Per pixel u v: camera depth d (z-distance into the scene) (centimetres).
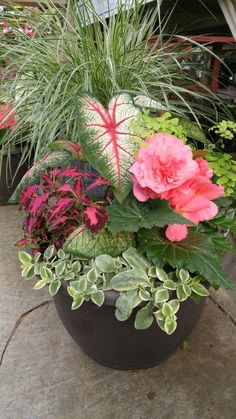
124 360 95
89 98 91
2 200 199
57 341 113
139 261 78
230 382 99
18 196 97
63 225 85
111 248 80
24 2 208
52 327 118
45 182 89
